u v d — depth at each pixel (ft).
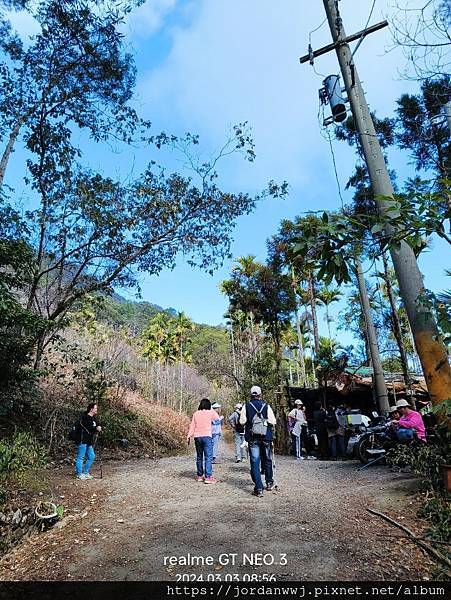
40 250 40.40
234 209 46.39
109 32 40.73
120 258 44.57
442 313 14.93
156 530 16.63
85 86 43.52
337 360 51.47
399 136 26.61
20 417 38.60
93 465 35.70
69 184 41.45
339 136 37.93
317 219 15.74
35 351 39.09
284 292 60.90
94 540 16.16
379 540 14.33
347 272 14.79
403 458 22.57
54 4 38.32
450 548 13.20
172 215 44.68
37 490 22.12
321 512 17.87
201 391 148.05
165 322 166.20
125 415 60.80
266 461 22.63
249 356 72.08
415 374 53.72
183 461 38.17
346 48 26.63
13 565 14.78
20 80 40.78
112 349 71.72
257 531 15.74
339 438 41.19
